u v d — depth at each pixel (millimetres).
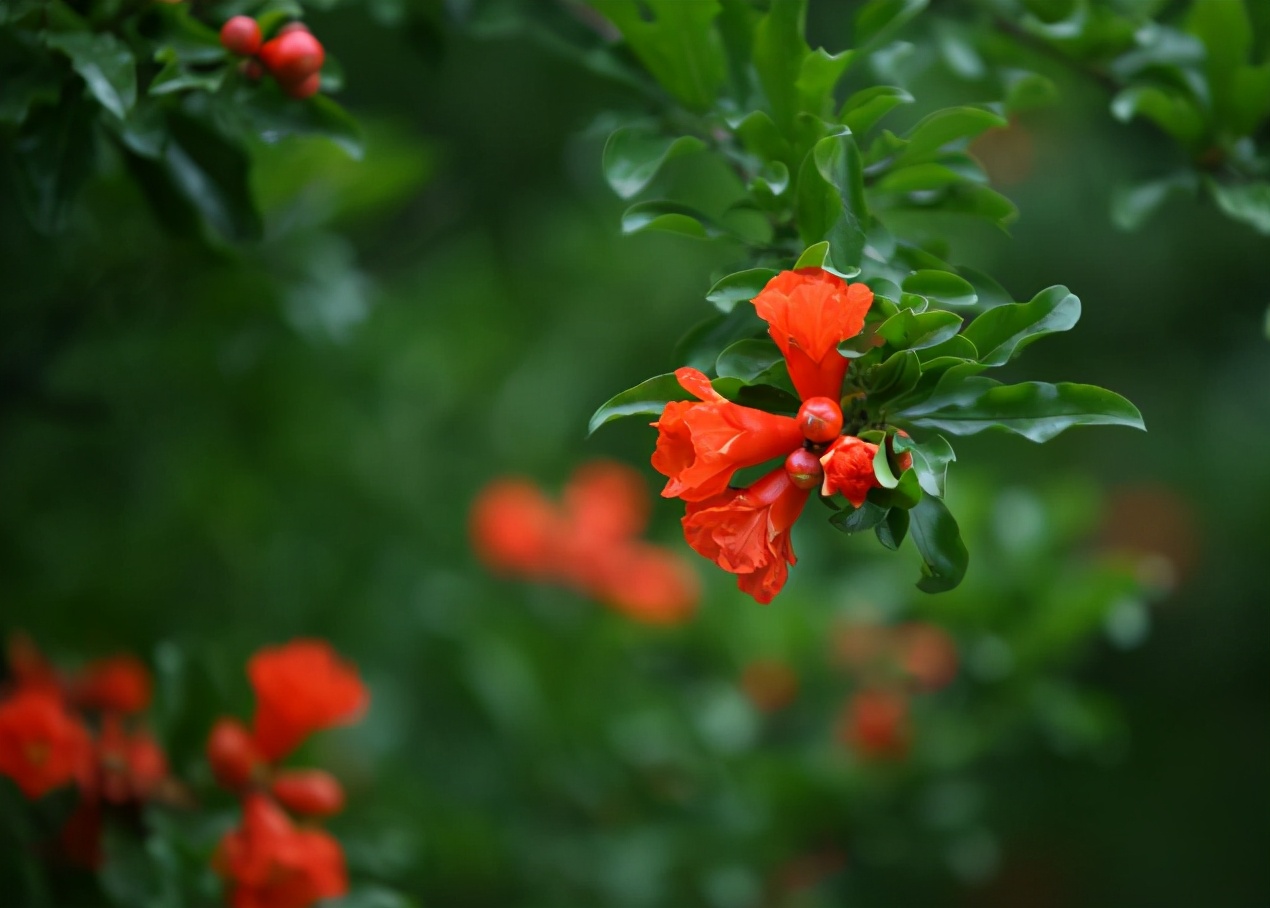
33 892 1244
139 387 1808
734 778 1878
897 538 1040
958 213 1174
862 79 1312
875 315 1067
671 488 1025
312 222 1652
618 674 2035
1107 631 1692
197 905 1268
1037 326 1060
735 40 1183
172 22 1169
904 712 1810
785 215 1133
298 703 1278
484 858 1827
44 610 1659
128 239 1489
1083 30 1305
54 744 1241
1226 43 1247
